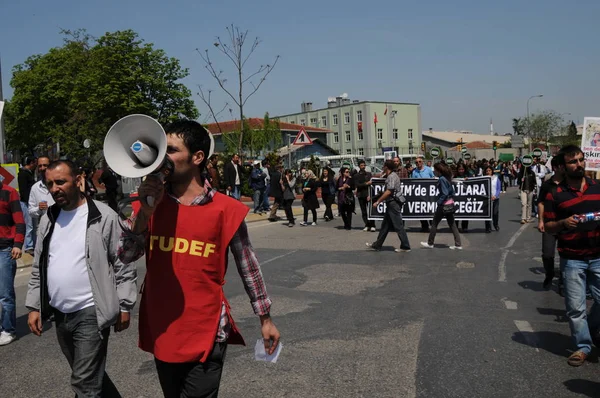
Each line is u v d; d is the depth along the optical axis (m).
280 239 13.43
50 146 46.28
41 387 4.64
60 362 5.25
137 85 36.41
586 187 4.92
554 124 69.69
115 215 3.58
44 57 46.50
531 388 4.39
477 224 16.39
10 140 48.62
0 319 6.61
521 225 16.09
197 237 2.72
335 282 8.40
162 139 2.46
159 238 2.76
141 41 37.06
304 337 5.73
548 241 7.67
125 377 4.75
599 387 4.41
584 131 8.31
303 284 8.30
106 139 2.49
